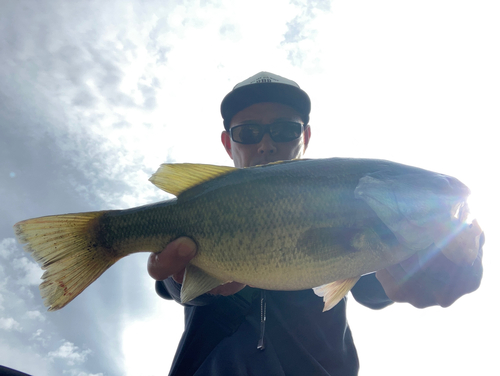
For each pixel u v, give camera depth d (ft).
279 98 2.22
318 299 1.70
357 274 1.38
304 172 1.41
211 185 1.42
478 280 1.36
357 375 1.66
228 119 2.36
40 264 1.39
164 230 1.42
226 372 1.49
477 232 1.35
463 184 1.41
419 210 1.38
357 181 1.41
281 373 1.47
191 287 1.39
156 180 1.45
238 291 1.59
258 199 1.37
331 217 1.37
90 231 1.45
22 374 1.25
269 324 1.59
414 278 1.43
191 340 1.57
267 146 2.16
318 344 1.60
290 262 1.35
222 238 1.37
